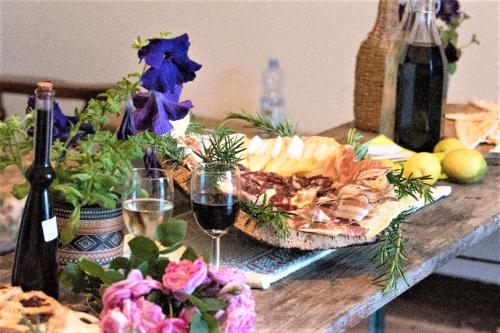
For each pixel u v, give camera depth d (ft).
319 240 4.78
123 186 4.52
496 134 8.16
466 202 6.40
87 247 4.52
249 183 5.32
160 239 4.16
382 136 7.54
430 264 5.13
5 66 14.06
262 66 11.97
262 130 6.99
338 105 11.56
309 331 4.11
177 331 3.55
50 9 13.46
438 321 8.89
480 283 9.98
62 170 4.46
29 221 4.19
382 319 7.45
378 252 4.94
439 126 7.65
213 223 4.51
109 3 12.95
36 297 4.08
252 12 11.85
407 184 5.52
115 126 8.52
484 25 10.44
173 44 4.57
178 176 5.49
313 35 11.50
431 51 7.52
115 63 13.19
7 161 4.48
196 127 6.39
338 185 5.33
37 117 4.13
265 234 4.84
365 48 8.57
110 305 3.58
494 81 10.55
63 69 13.62
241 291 3.67
